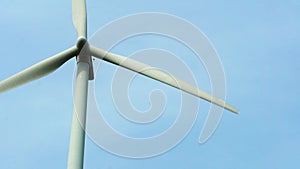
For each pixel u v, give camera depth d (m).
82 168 18.55
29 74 21.39
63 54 21.17
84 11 23.16
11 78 21.36
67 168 18.42
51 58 21.19
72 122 19.50
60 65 21.28
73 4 23.36
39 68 21.39
